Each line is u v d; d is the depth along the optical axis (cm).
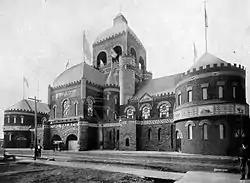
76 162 2881
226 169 1911
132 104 4941
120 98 5322
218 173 1689
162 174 1711
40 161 2922
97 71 5916
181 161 2595
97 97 5300
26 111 6512
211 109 2886
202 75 3062
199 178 1456
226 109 2808
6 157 3253
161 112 4491
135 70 5753
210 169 2027
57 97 5381
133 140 4150
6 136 6300
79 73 5325
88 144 4684
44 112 6962
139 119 4275
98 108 5281
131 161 2719
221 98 2877
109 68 6016
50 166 2394
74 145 4734
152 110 4594
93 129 4866
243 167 1396
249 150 1407
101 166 2359
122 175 1734
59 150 4588
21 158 3503
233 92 2883
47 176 1761
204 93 3022
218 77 2942
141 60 6650
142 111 4762
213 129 2834
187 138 3103
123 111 5072
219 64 2973
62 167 2284
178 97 3503
